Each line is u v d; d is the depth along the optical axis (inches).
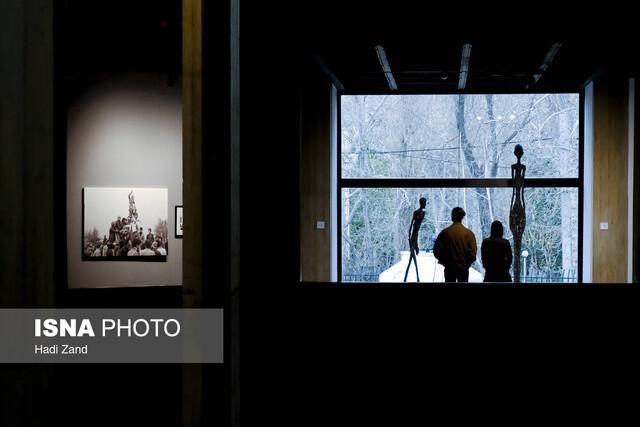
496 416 185.6
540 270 408.5
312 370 201.6
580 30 262.1
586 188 398.6
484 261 287.4
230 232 153.9
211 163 148.4
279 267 204.4
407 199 417.1
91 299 248.4
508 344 199.9
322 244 393.7
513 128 411.5
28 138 136.9
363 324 204.7
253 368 197.0
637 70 340.2
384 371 202.7
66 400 200.7
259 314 200.5
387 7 260.5
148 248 289.9
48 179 137.6
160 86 290.0
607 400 194.1
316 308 205.5
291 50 214.8
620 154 383.6
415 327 203.6
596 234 388.2
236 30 161.8
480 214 413.7
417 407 191.8
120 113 288.4
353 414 187.3
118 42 283.3
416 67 352.8
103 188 287.3
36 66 136.9
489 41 283.7
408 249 415.5
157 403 199.9
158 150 290.8
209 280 148.9
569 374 196.7
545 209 409.1
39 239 137.6
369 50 312.5
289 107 209.8
